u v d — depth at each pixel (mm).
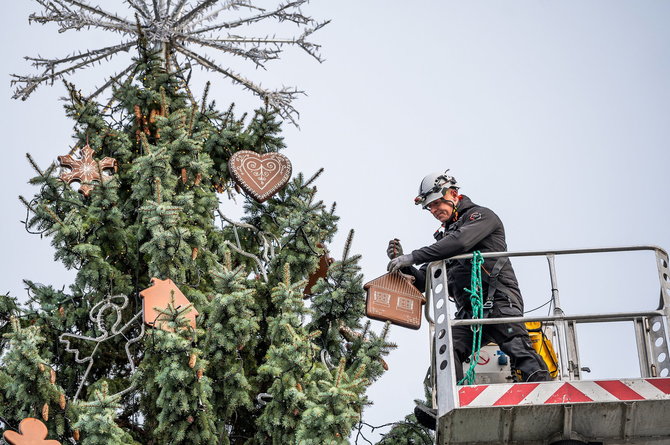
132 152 23375
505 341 18297
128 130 23531
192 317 19250
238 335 19641
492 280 18594
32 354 18297
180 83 23828
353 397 18250
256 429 20578
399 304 20109
